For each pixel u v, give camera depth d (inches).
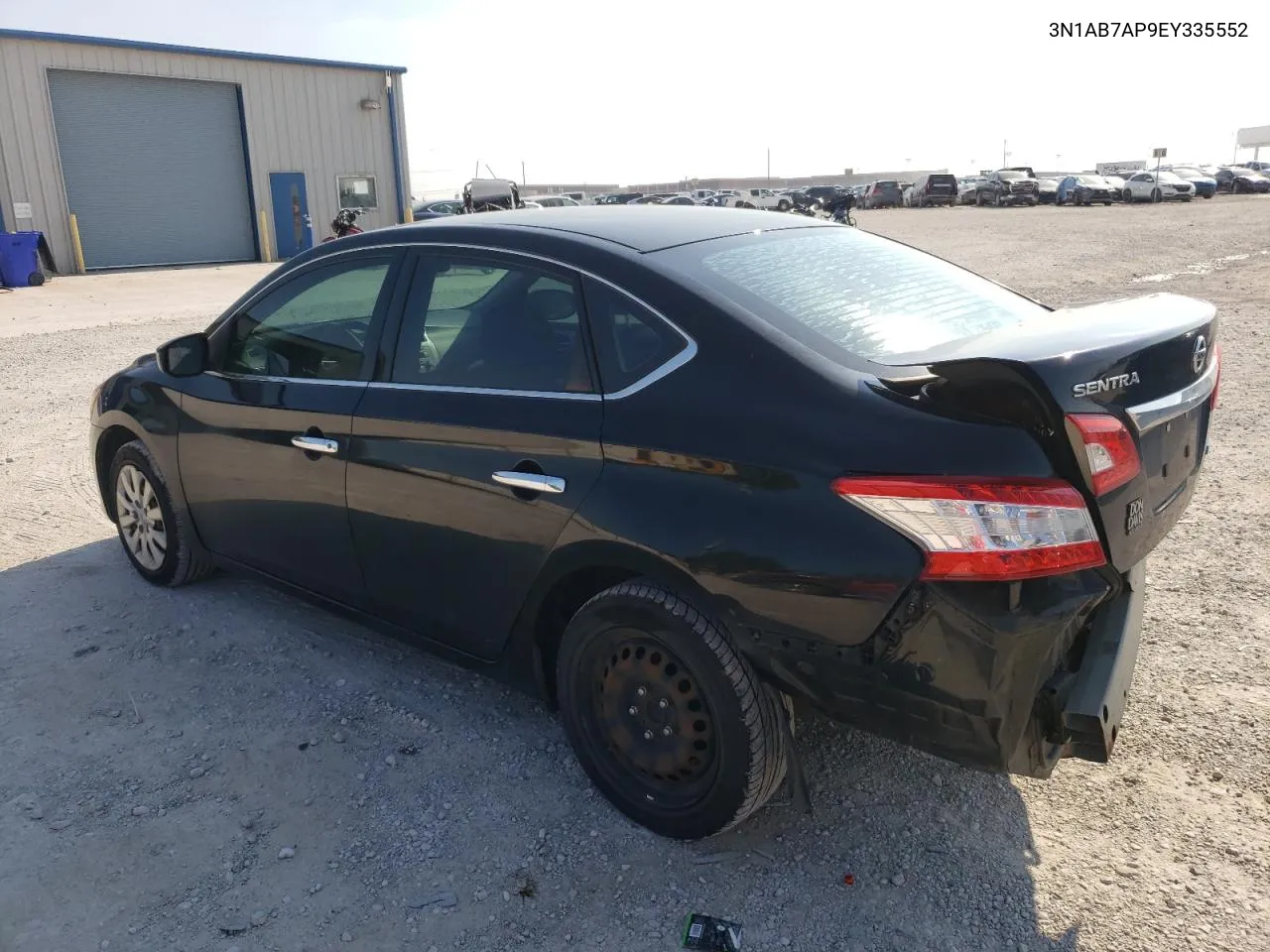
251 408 151.5
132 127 1077.1
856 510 93.5
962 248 882.8
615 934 101.0
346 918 103.2
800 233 137.3
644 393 108.8
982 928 100.3
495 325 125.0
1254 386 313.4
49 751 132.5
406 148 1311.5
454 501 124.0
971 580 89.8
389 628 142.3
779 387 101.0
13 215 992.9
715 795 108.0
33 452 283.3
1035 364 88.7
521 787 124.4
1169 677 143.3
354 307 141.7
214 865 111.0
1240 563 180.2
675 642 106.9
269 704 143.7
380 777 126.3
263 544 156.9
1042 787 121.8
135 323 584.7
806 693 99.9
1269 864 107.0
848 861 110.7
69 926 102.1
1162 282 588.7
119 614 173.2
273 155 1184.8
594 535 109.5
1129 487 96.2
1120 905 102.5
